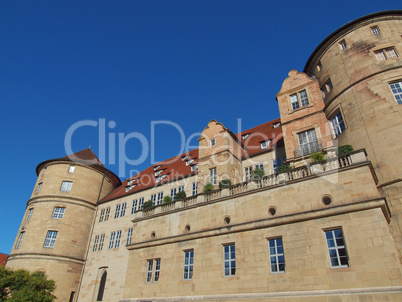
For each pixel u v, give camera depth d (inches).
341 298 567.2
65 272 1385.3
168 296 821.9
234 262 756.6
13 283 998.4
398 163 726.5
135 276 935.7
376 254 574.6
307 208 698.2
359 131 824.9
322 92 1014.4
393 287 532.1
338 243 627.5
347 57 950.4
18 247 1456.7
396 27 935.7
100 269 1376.7
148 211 1059.3
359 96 862.5
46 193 1550.2
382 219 594.2
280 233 707.4
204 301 740.0
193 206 916.6
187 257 855.1
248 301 674.2
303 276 633.6
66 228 1478.8
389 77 836.6
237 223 794.8
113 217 1502.2
